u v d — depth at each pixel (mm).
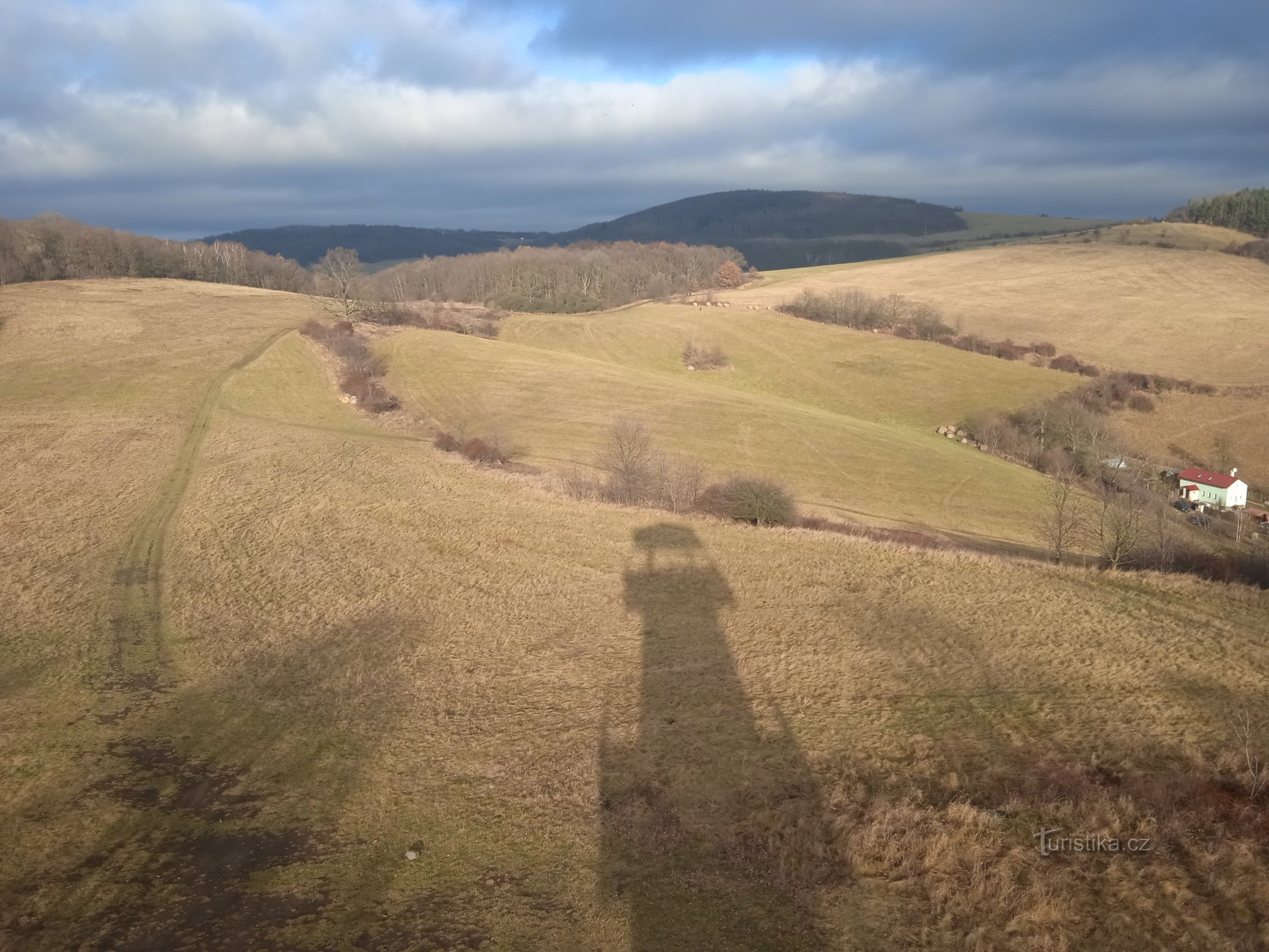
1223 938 10844
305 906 12617
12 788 15992
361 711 20078
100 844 14289
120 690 20906
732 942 11523
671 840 14172
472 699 20812
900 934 11492
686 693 20625
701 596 28453
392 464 46812
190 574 30094
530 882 13148
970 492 52812
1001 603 26719
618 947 11531
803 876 12906
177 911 12516
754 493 39875
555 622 26297
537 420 62625
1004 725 18094
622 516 38625
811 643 23906
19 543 32750
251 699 20656
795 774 16266
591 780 16406
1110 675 20609
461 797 15977
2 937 11906
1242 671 20406
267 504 38594
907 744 17359
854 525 41406
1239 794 14438
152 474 42938
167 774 16891
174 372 65312
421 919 12266
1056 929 11289
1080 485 57844
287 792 16188
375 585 29375
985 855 12961
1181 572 30969
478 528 36281
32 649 23297
